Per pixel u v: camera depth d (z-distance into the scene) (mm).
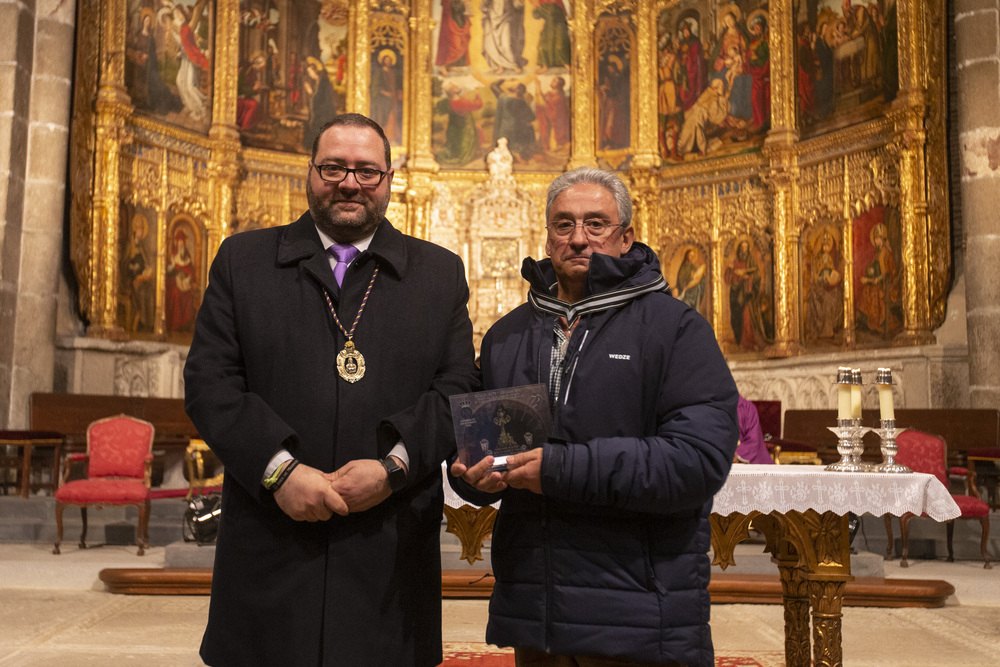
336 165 2543
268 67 14672
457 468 2219
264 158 14477
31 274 10766
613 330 2387
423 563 2479
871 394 11469
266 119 14609
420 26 15484
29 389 10625
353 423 2434
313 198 2588
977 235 10242
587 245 2473
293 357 2465
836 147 12828
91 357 11398
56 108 11078
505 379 2504
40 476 10328
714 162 14555
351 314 2529
